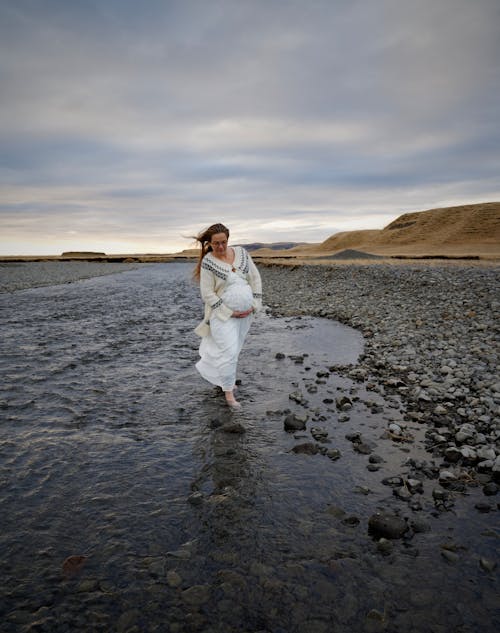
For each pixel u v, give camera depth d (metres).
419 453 4.61
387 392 6.48
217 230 5.53
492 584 2.81
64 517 3.57
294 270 32.19
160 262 111.75
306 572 2.94
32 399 6.32
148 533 3.36
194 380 7.23
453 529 3.37
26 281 32.66
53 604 2.69
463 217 106.19
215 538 3.30
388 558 3.06
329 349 9.45
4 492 3.94
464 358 7.83
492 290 13.79
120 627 2.53
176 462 4.49
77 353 9.12
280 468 4.35
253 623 2.56
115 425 5.41
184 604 2.69
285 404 6.11
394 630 2.49
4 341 10.34
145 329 12.12
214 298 5.69
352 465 4.38
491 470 4.18
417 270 20.34
